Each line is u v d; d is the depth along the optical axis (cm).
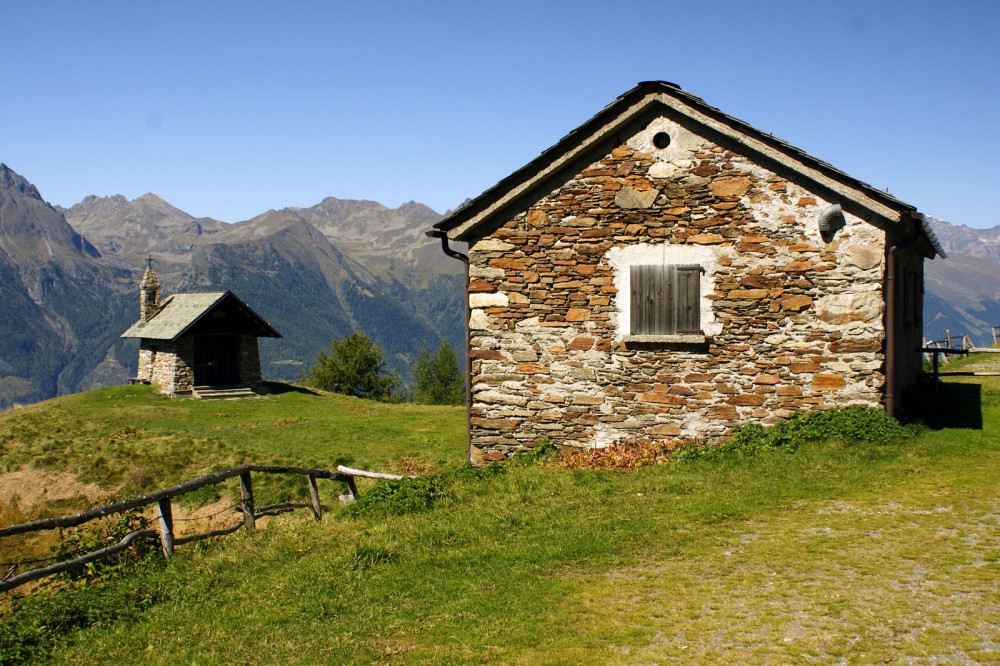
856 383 1196
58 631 750
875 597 659
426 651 650
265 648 687
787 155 1195
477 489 1137
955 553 746
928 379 1900
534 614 703
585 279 1286
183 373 3600
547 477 1155
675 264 1253
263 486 1628
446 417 2845
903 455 1102
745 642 602
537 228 1299
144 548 974
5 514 1791
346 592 805
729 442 1216
